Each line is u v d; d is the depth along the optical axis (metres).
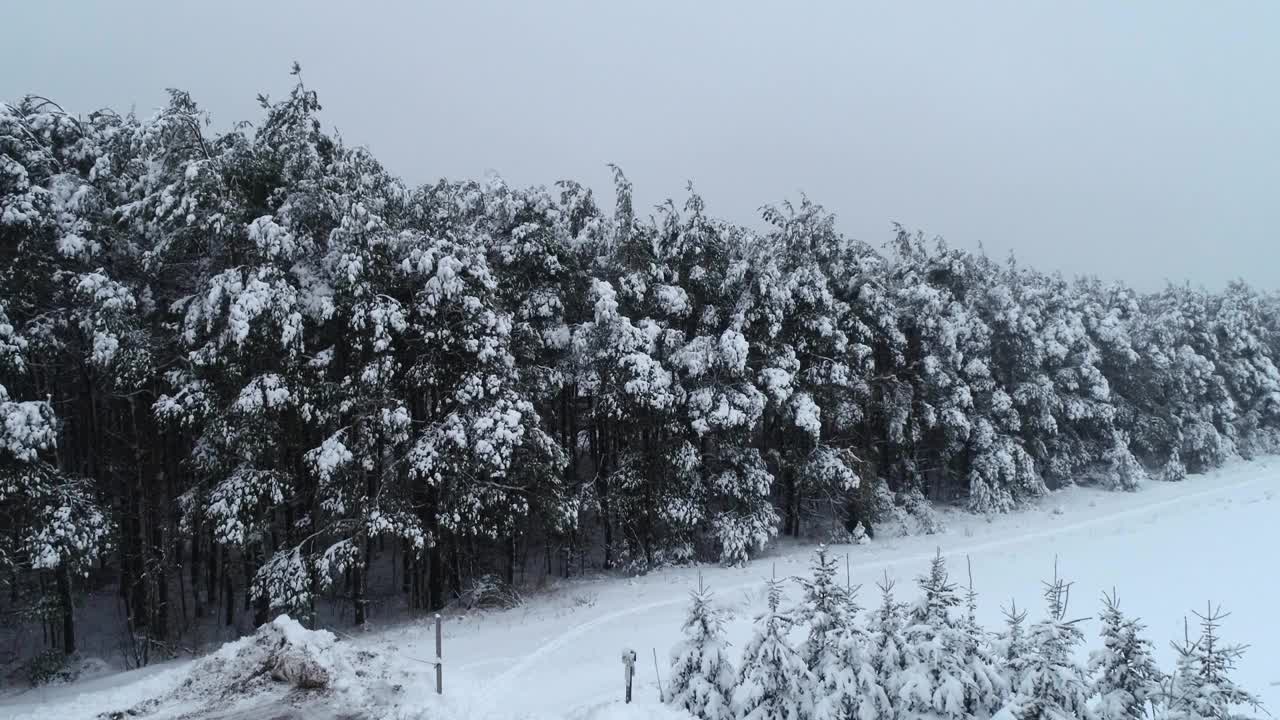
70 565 15.12
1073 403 37.41
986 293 35.81
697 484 24.33
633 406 22.00
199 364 16.33
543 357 22.98
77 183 16.62
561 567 24.92
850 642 9.30
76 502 15.40
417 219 21.02
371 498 17.91
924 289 29.64
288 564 16.95
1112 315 42.03
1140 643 8.36
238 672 11.19
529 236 21.58
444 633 16.45
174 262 17.91
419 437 18.59
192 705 10.28
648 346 21.81
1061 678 8.12
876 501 28.66
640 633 15.84
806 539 28.69
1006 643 9.35
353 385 17.88
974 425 33.34
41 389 18.19
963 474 35.34
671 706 9.66
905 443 31.41
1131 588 19.20
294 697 10.41
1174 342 45.25
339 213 17.55
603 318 21.50
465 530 18.33
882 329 29.30
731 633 15.98
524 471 19.69
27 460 14.39
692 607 10.24
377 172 20.78
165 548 18.27
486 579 20.14
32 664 15.75
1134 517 30.39
